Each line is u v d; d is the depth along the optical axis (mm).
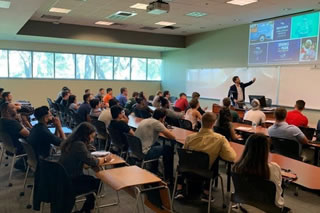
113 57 11555
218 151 2744
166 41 10695
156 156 3520
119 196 3344
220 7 6516
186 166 2832
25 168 3574
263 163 1998
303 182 2100
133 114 6023
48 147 3107
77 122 5566
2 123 3510
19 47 9844
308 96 6840
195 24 8633
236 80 6965
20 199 3203
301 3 6059
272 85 7715
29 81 10141
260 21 7949
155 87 12719
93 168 2613
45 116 3176
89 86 11188
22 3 4852
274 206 1984
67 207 2174
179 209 3023
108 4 6383
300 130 3674
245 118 4980
